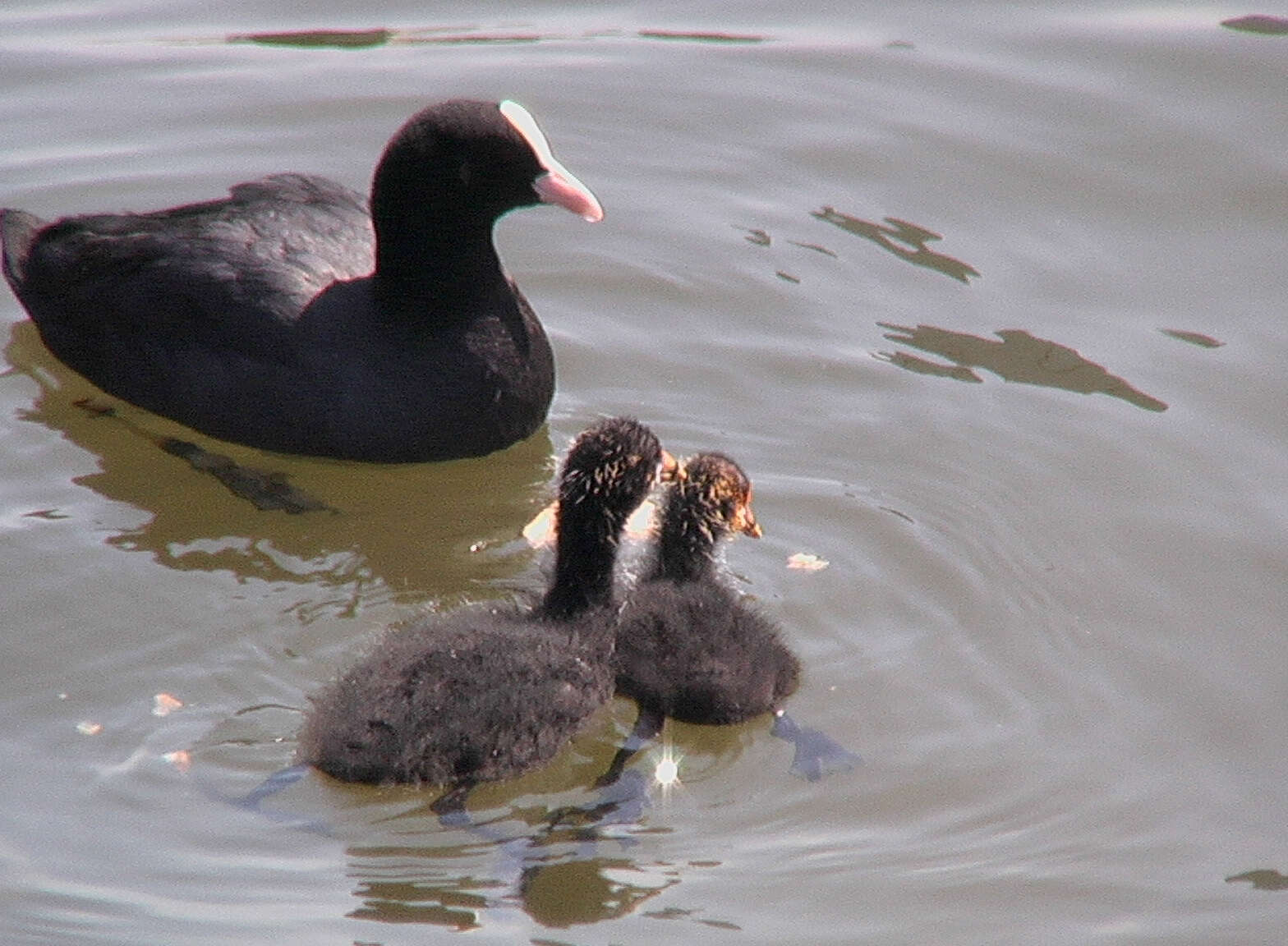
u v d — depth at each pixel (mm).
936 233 16031
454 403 13367
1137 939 9594
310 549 12656
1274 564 12336
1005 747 10844
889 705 11141
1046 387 14141
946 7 19062
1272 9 18734
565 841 10094
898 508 12844
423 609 11977
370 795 10188
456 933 9469
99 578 12109
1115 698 11250
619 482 11227
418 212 13188
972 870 10000
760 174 16781
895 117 17422
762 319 15008
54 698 10953
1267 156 16688
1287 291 15211
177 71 17734
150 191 16219
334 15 18891
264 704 10977
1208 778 10680
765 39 18594
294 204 14203
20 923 9367
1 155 16469
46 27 18375
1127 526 12688
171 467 13438
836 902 9766
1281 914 9758
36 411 13969
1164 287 15305
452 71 17969
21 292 14336
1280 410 13836
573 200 13375
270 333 13258
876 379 14273
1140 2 19000
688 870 9961
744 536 12477
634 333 14875
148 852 9836
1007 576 12219
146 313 13633
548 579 11836
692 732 10977
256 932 9383
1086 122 17234
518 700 10336
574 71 18031
